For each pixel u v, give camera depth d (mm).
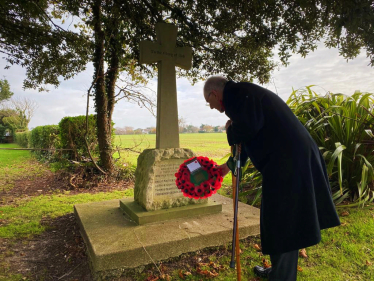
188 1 3705
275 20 3125
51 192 5160
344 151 3719
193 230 2615
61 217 3643
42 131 9898
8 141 24766
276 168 1658
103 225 2770
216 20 3865
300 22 2939
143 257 2254
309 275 2189
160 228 2676
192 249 2469
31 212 3850
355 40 2746
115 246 2250
